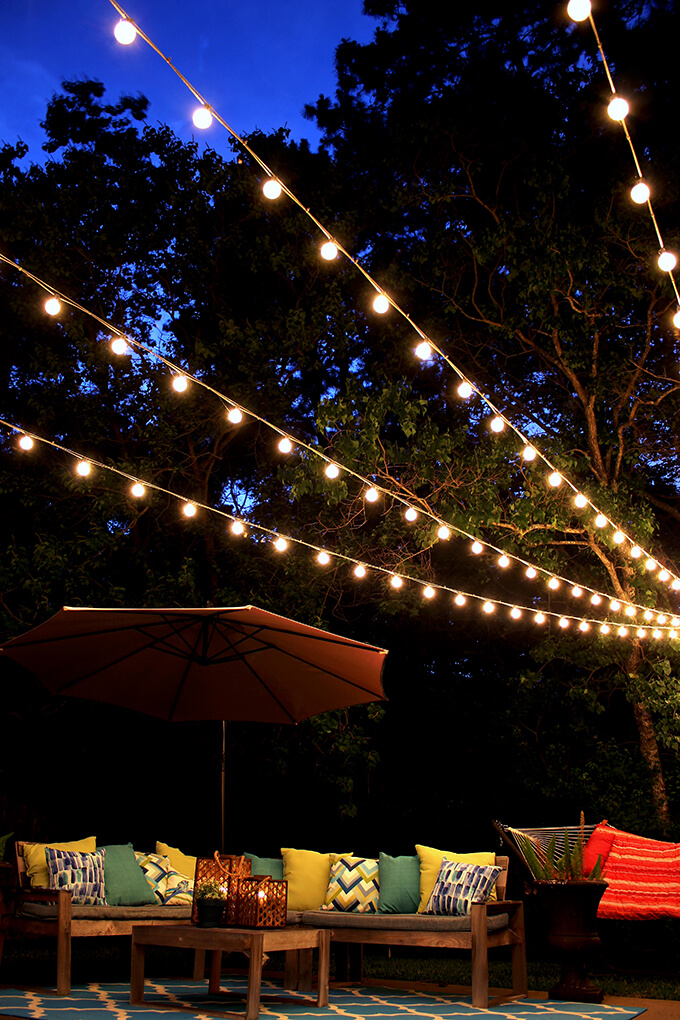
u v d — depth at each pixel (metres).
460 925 5.68
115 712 11.09
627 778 9.16
